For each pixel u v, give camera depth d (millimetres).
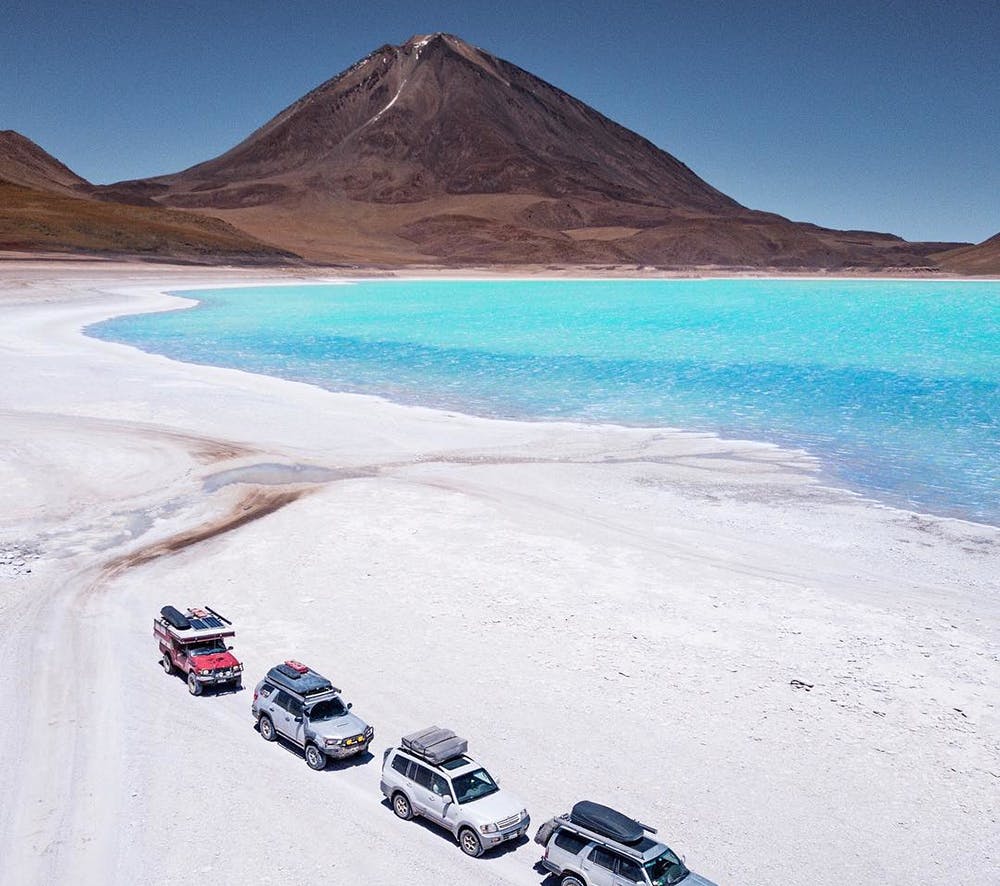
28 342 73938
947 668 20734
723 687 19734
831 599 24672
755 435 45969
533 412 51438
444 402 54062
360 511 32062
